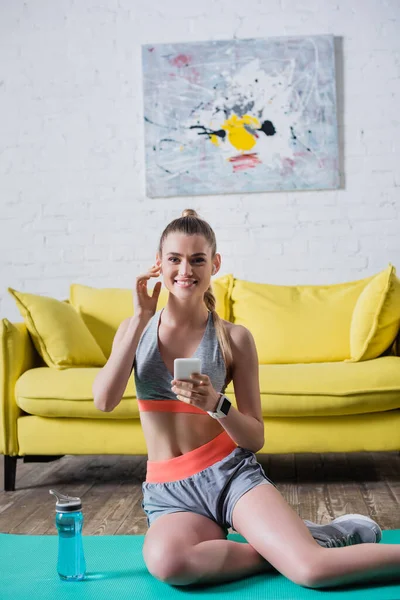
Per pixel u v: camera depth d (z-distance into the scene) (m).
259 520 1.75
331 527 1.93
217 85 4.39
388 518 2.50
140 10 4.45
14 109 4.51
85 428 3.12
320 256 4.37
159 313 2.03
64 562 1.85
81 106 4.49
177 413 1.92
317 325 3.52
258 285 3.74
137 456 3.86
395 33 4.34
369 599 1.62
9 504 2.86
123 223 4.46
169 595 1.71
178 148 4.41
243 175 4.38
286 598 1.65
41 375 3.16
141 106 4.45
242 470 1.88
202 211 4.43
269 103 4.36
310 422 3.07
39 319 3.31
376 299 3.32
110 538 2.26
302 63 4.35
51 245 4.49
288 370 3.11
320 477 3.22
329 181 4.35
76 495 2.98
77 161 4.49
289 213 4.38
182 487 1.88
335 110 4.34
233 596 1.68
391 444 3.04
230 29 4.41
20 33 4.51
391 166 4.34
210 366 1.95
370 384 3.01
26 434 3.13
